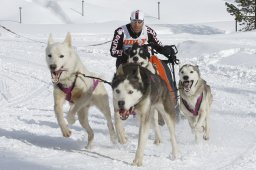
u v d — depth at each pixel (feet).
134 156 21.85
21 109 33.32
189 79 25.54
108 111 23.97
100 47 75.61
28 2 189.67
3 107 33.88
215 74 49.47
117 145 23.95
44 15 176.96
